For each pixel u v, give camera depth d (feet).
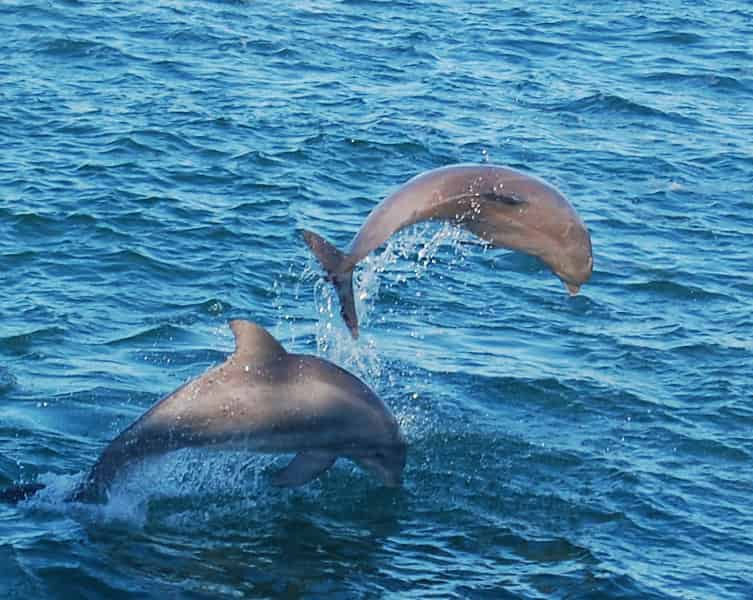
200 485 74.38
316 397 71.87
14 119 133.39
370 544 71.46
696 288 107.04
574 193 127.44
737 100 162.20
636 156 138.51
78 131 131.34
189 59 159.33
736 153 141.08
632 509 75.66
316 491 75.46
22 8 173.37
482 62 169.99
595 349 95.30
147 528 70.74
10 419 80.02
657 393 89.10
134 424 71.82
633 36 187.32
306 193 121.08
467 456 80.28
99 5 177.88
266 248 108.78
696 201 127.34
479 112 148.97
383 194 123.34
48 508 71.41
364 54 169.07
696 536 73.41
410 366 90.94
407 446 78.33
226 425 71.20
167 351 90.48
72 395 83.30
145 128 132.87
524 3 202.59
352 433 72.90
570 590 67.82
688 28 192.03
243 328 71.26
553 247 69.92
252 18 179.73
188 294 99.66
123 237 107.86
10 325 92.12
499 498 76.33
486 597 67.00
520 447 81.56
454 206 68.33
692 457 81.51
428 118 144.66
